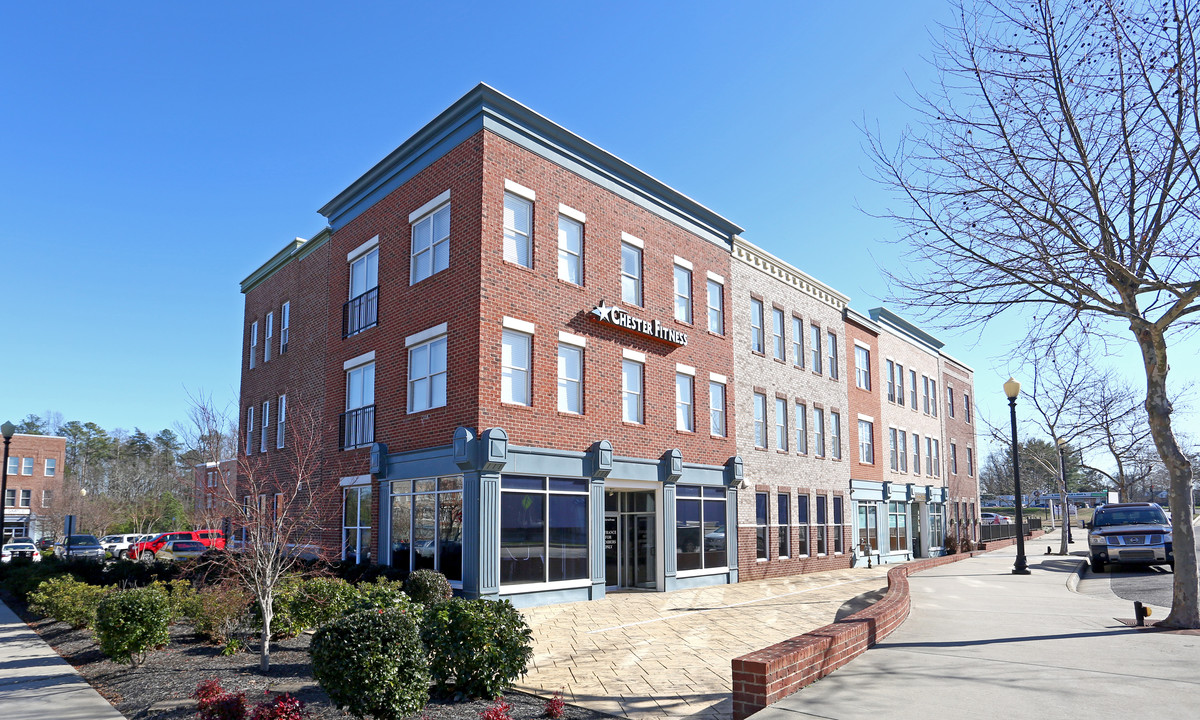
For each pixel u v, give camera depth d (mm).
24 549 37844
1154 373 11547
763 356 25484
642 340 20234
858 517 30547
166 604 10695
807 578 24047
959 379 44000
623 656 10977
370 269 20875
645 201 21016
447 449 16609
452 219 17531
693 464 21391
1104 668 8281
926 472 37562
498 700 8352
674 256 21844
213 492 13180
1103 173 11656
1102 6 10883
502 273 16859
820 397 28625
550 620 14602
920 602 14773
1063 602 14758
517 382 17000
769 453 25125
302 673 9734
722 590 20141
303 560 17750
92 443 89750
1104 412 32594
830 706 7008
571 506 17719
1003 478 72125
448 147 17984
